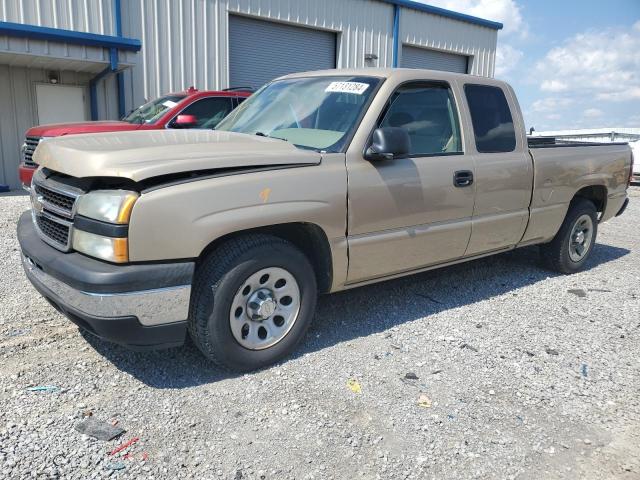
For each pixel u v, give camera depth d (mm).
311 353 3762
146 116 9094
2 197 10383
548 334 4258
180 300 3045
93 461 2557
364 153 3795
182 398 3131
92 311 2895
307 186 3479
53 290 3148
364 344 3939
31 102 12641
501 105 4965
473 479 2570
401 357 3752
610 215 6348
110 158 3021
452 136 4508
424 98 4344
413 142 4191
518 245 5258
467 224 4539
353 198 3711
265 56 16359
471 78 4781
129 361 3547
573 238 5887
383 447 2771
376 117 3914
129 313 2914
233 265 3229
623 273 6129
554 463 2703
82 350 3672
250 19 15797
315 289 3697
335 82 4301
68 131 7859
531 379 3525
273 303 3459
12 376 3285
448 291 5203
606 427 3023
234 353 3334
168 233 2969
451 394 3299
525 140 5113
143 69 13602
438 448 2781
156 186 2986
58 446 2646
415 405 3160
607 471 2656
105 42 11289
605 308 4898
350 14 17609
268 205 3301
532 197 5129
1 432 2729
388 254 4016
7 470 2457
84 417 2898
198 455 2645
